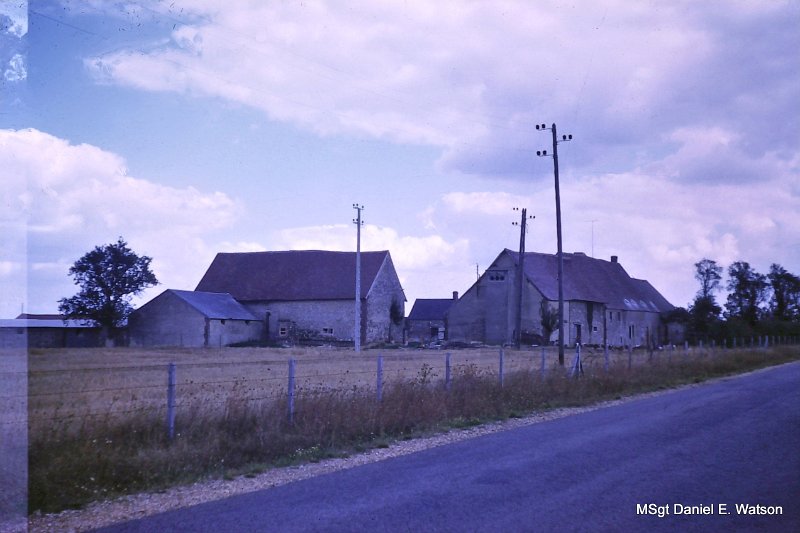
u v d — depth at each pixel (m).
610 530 7.66
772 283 87.75
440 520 8.05
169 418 12.41
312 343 69.19
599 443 13.47
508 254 67.50
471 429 16.31
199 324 63.66
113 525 8.30
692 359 36.53
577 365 27.86
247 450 12.30
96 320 61.16
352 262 74.94
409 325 95.06
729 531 7.66
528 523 7.90
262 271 76.31
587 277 73.62
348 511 8.52
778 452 12.30
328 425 14.05
